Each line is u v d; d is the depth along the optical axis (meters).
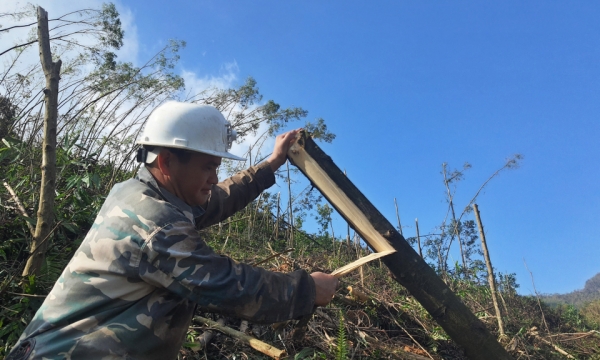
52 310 1.48
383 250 2.32
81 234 3.72
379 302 4.10
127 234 1.45
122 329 1.43
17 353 1.44
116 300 1.45
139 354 1.46
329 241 8.98
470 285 7.10
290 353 2.98
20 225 3.45
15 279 2.75
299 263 4.62
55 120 2.74
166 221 1.47
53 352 1.39
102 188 5.28
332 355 3.01
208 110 1.77
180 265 1.43
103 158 6.80
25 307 2.59
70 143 3.66
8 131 6.77
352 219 2.38
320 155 2.41
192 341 2.77
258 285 1.54
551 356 4.28
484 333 2.37
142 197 1.56
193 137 1.66
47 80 2.73
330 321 3.46
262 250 6.38
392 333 3.84
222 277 1.47
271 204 9.21
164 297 1.50
